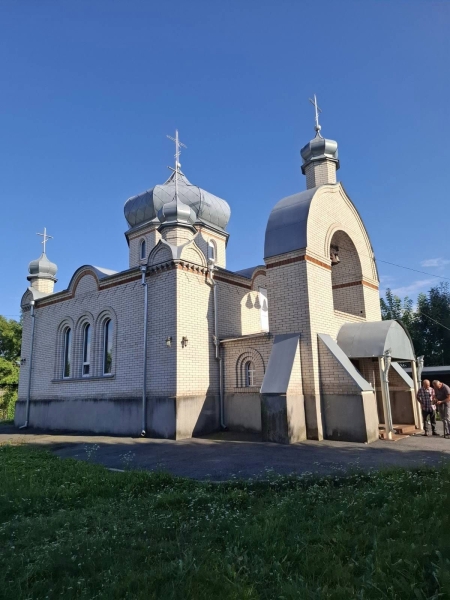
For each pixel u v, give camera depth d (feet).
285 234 46.52
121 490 24.76
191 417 46.60
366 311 54.85
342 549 14.97
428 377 86.84
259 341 48.37
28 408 66.23
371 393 41.32
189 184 76.64
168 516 19.20
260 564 14.08
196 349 48.98
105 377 54.29
